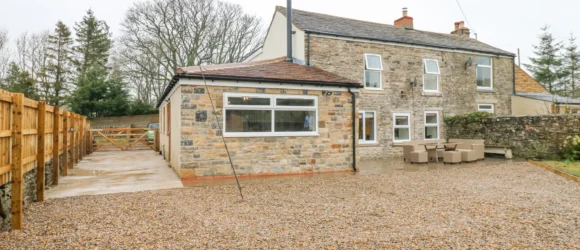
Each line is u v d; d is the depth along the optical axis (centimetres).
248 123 959
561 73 3594
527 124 1349
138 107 3284
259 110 973
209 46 3189
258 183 840
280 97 998
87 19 3831
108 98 3231
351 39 1435
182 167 880
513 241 404
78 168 1152
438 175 966
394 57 1534
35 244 393
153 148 2077
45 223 482
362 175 977
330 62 1389
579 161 1179
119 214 535
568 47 3581
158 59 3056
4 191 449
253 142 957
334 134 1066
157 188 770
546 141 1299
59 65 3456
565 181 848
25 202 573
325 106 1057
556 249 379
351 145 1091
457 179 891
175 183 835
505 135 1423
